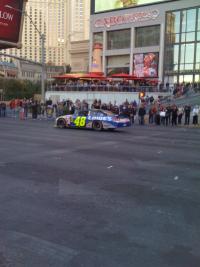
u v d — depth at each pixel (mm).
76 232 4906
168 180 7996
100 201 6348
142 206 6086
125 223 5266
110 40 60531
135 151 12438
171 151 12570
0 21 14930
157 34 53906
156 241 4613
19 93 85875
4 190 7059
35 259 4086
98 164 9836
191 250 4344
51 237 4730
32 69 144750
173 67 51344
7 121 28172
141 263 3984
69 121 21953
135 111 28719
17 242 4566
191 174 8656
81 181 7816
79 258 4113
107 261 4035
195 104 32062
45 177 8172
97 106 28750
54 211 5793
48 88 45500
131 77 40156
